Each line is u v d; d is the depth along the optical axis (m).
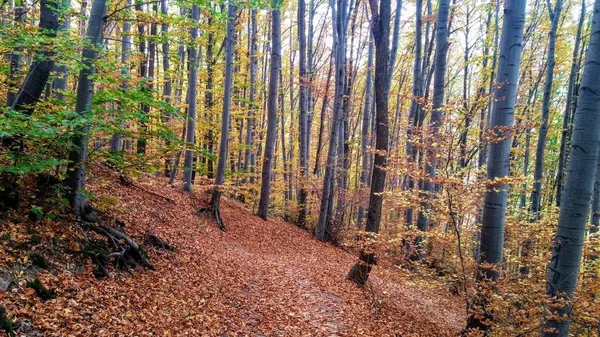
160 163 6.71
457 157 6.43
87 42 5.07
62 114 4.59
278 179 23.11
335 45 18.52
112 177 10.18
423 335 7.31
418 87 14.44
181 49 16.28
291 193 24.27
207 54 16.70
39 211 5.27
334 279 9.62
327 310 7.40
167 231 9.31
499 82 6.21
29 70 6.03
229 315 6.22
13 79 6.71
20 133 4.57
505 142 6.20
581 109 4.21
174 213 11.23
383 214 18.88
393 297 9.51
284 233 15.43
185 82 16.89
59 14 6.19
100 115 5.57
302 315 6.95
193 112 13.27
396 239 7.55
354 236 17.31
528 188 11.08
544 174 17.62
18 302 4.03
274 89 15.92
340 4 17.03
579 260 4.36
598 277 5.55
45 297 4.41
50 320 4.08
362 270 9.54
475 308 6.14
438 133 6.34
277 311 6.94
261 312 6.75
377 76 8.59
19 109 5.69
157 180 13.52
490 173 6.31
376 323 7.26
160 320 5.18
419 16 14.19
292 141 28.59
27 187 5.79
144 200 10.56
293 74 27.84
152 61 14.97
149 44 13.20
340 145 21.00
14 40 4.66
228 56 13.14
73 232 5.81
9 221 5.09
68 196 6.12
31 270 4.62
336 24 19.41
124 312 4.98
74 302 4.60
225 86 13.29
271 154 16.45
